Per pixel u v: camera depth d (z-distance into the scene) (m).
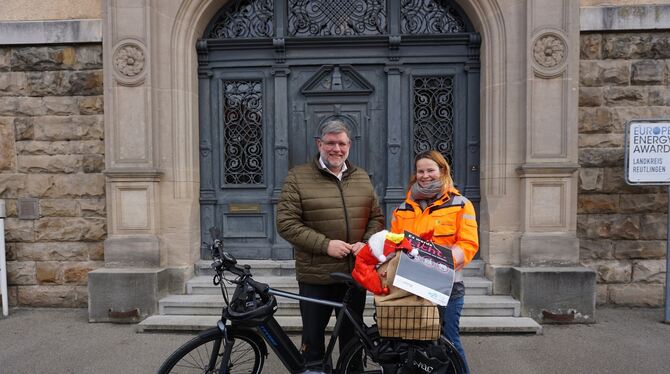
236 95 4.92
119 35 4.50
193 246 4.73
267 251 4.90
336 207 2.65
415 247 2.30
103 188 4.70
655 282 4.54
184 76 4.67
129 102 4.51
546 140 4.36
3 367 3.36
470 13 4.70
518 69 4.45
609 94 4.49
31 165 4.74
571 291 4.13
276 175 4.86
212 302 4.25
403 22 4.84
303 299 2.56
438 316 2.29
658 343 3.68
